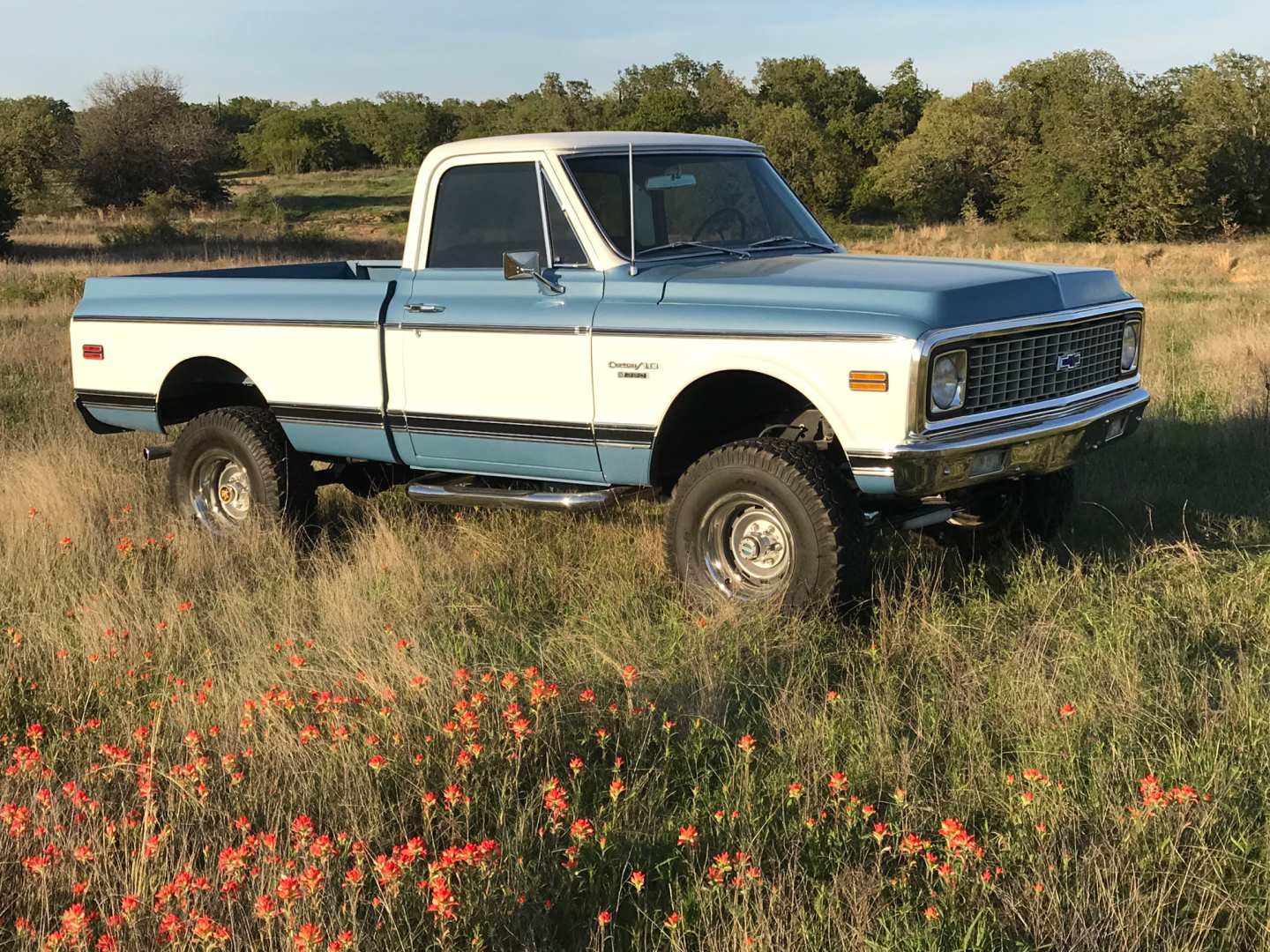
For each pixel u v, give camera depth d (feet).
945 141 190.29
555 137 19.29
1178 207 144.77
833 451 17.98
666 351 17.28
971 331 15.74
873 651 15.20
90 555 20.39
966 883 10.49
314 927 8.88
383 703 13.78
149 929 10.17
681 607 17.40
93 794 12.60
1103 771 12.16
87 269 87.66
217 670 15.79
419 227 20.21
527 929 10.19
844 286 16.43
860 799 11.85
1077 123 150.61
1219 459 25.72
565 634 16.76
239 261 110.22
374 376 20.33
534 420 18.74
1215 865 10.73
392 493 24.66
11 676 15.46
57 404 34.63
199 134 226.79
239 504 22.75
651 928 10.26
